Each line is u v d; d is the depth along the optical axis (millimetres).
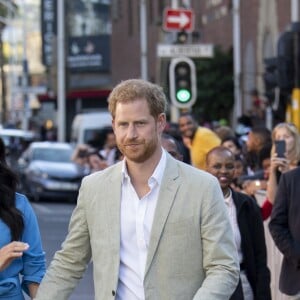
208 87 47781
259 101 36531
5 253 7195
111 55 85250
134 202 6953
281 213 10117
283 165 11852
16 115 89750
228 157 10031
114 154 22469
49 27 82875
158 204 6895
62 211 31891
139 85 6883
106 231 6969
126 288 6914
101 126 41906
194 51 25750
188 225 6863
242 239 9875
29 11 132000
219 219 6910
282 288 10219
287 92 22062
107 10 97250
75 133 43406
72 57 90000
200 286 6914
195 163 17484
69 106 90000
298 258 9961
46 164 36344
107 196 7016
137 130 6836
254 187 13727
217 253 6855
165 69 27391
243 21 51250
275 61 23484
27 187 36062
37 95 90000
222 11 54438
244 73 50062
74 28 95250
